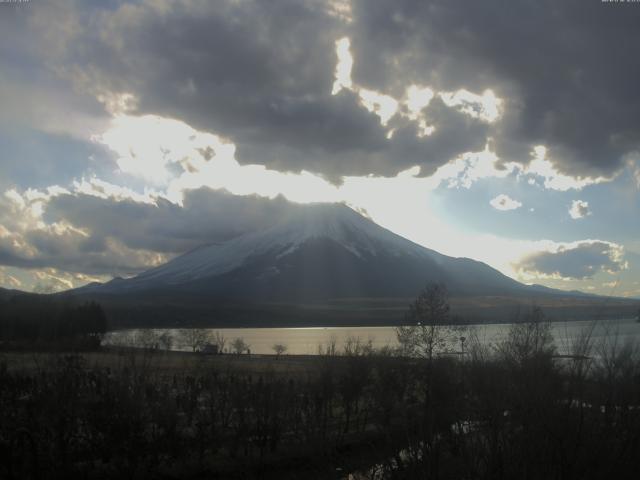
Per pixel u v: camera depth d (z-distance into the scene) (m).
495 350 18.88
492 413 13.71
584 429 13.03
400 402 31.20
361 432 33.06
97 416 28.58
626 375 13.45
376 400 37.31
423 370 37.75
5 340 68.12
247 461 31.41
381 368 42.16
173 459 30.77
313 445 31.59
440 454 13.65
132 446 28.55
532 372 14.42
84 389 33.09
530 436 13.05
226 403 38.28
